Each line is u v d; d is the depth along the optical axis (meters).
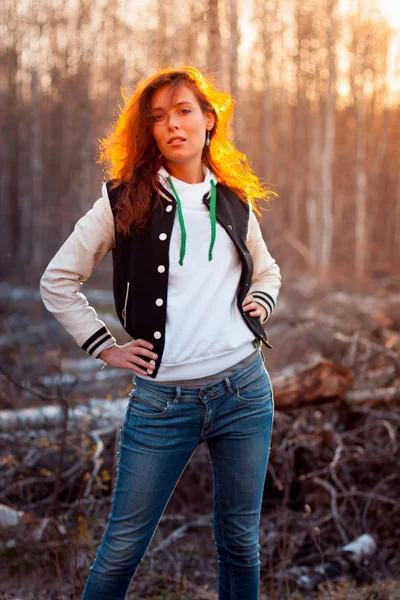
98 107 23.11
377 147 25.80
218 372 2.11
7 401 4.79
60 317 2.16
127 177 2.12
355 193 24.47
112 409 4.45
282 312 8.15
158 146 2.16
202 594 3.10
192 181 2.21
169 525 3.84
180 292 2.09
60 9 22.91
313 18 22.12
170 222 2.10
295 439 3.97
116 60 22.14
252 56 23.70
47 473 3.66
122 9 22.08
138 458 2.09
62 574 3.15
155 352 2.08
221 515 2.24
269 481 4.20
